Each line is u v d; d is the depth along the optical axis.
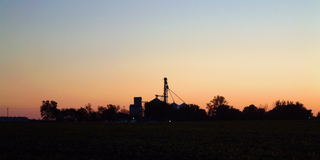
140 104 143.88
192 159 27.39
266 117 141.25
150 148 32.72
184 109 142.00
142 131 53.81
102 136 44.75
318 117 138.00
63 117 160.75
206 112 155.50
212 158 27.28
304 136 42.06
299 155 27.64
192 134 46.78
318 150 30.59
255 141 37.59
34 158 28.14
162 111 136.12
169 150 30.77
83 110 161.12
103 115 152.12
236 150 30.00
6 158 28.27
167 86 146.50
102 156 28.89
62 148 33.59
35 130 58.19
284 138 39.81
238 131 51.31
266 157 26.83
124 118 156.75
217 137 42.06
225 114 137.38
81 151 31.64
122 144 35.34
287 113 132.00
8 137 44.69
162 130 56.00
